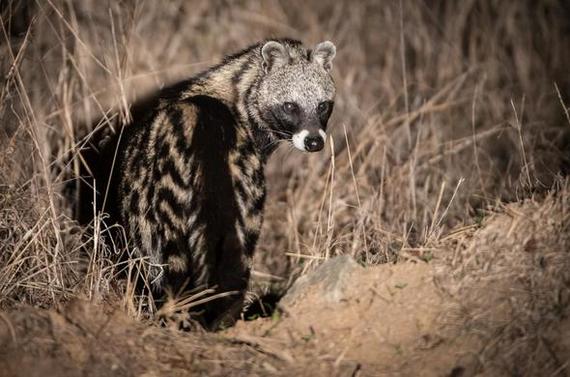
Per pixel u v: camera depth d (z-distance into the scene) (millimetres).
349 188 12875
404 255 8266
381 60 17906
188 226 8492
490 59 17000
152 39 15867
